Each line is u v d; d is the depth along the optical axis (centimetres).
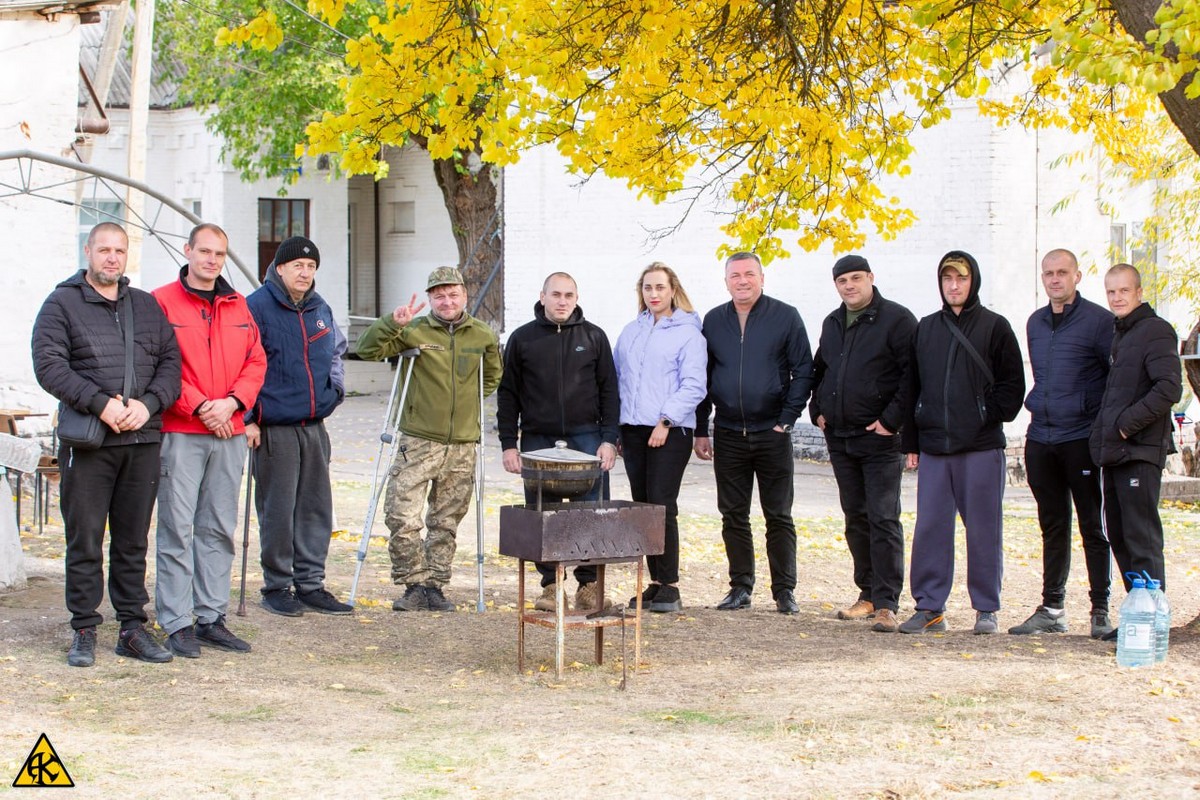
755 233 858
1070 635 768
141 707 583
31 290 1257
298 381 782
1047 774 467
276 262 787
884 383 810
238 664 665
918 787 456
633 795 455
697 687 633
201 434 682
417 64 705
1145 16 642
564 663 691
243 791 464
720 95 736
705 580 996
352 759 505
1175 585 977
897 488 812
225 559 702
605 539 654
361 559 823
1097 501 761
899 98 1706
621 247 2016
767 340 840
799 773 476
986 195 1703
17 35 1232
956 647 726
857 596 941
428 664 686
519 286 2095
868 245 1788
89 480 641
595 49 720
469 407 822
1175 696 579
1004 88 1686
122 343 639
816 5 789
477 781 475
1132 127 960
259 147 2595
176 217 3017
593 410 833
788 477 852
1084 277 1847
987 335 770
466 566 1013
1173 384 697
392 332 797
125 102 2833
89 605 652
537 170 2067
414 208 3105
